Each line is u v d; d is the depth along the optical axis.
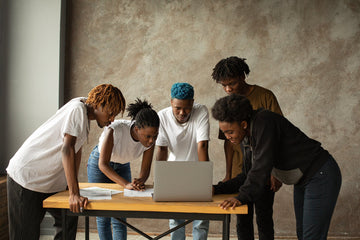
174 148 2.82
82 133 2.23
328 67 3.92
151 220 4.04
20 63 3.98
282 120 2.08
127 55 4.07
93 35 4.09
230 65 2.63
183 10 4.02
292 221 3.95
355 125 3.91
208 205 2.08
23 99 3.98
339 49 3.91
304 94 3.94
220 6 3.98
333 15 3.91
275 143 2.04
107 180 2.89
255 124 2.05
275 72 3.95
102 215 2.13
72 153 2.14
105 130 2.80
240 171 2.81
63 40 4.06
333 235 3.94
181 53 4.02
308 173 2.10
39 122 3.97
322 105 3.93
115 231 2.86
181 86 2.55
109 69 4.08
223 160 4.00
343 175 3.92
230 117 2.04
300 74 3.94
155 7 4.04
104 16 4.08
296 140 2.08
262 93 2.73
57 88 3.96
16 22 3.97
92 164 2.86
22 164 2.25
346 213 3.92
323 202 2.07
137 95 4.07
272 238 2.68
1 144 4.00
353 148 3.91
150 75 4.05
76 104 2.20
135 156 2.67
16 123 3.99
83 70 4.10
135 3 4.05
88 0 4.09
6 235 3.59
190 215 2.11
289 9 3.93
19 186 2.26
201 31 4.00
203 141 2.70
